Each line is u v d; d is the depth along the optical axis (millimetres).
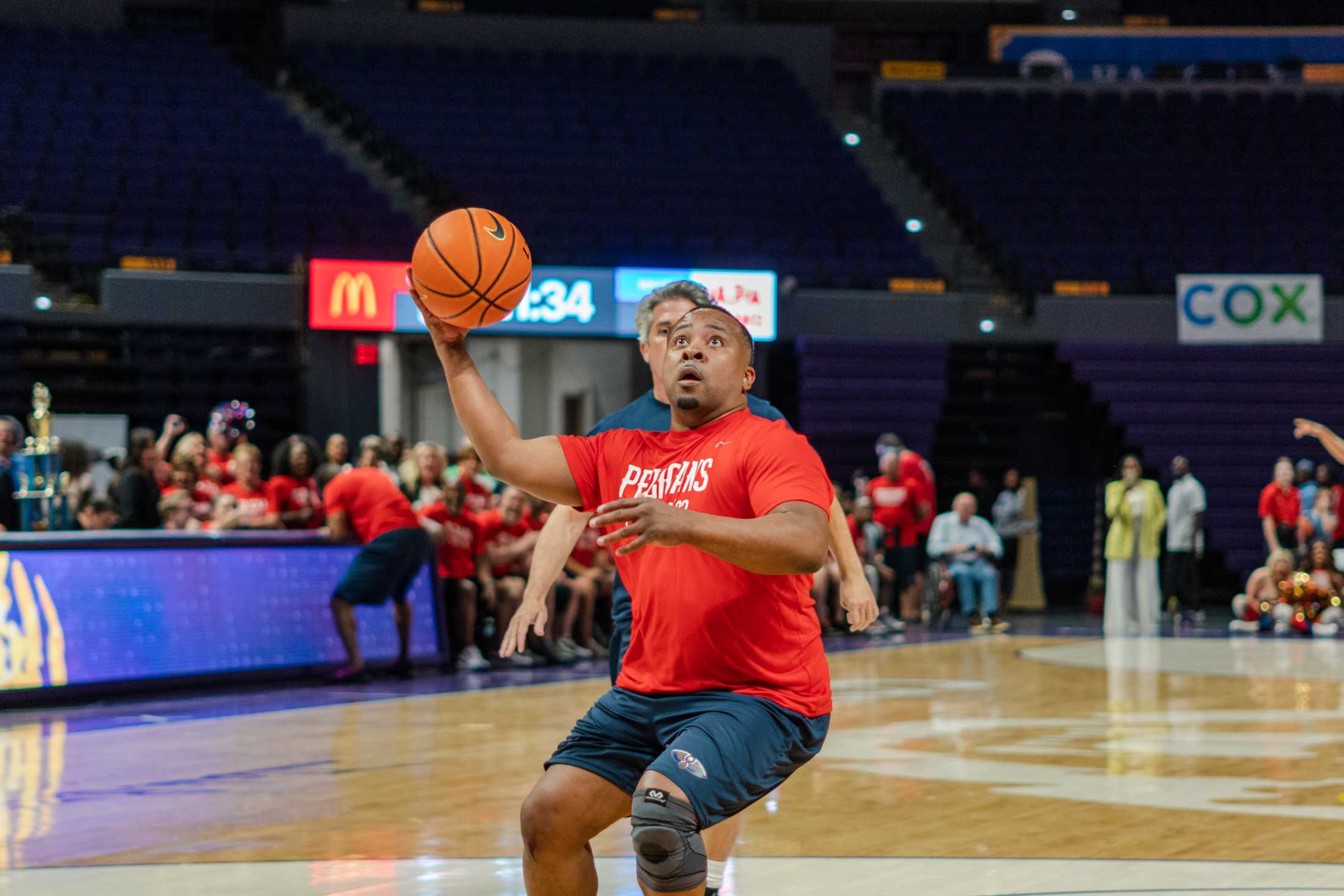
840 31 25859
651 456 2902
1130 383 18266
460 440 17016
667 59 22891
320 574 9828
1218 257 19484
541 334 15945
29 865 4203
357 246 17359
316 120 20984
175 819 4922
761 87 22688
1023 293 18375
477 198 18906
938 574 14961
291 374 16531
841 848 4383
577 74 22281
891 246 19219
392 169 19828
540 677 9922
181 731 7223
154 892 3850
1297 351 18328
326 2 22406
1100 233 20109
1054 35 24547
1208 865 4098
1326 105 23125
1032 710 7918
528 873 2781
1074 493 18562
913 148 22016
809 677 2809
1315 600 13695
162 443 10375
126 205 17125
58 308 15281
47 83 19422
